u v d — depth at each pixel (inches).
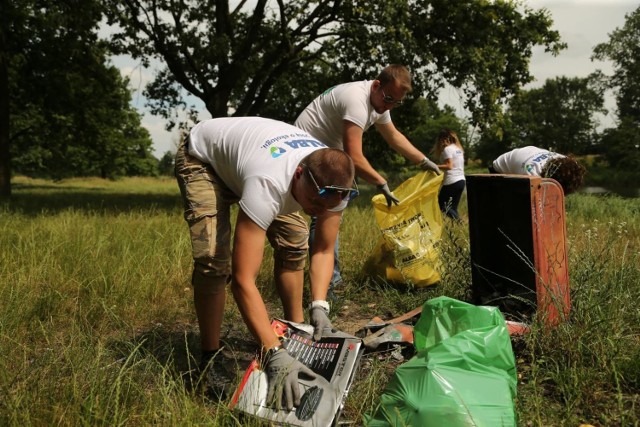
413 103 714.8
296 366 100.2
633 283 155.3
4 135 741.3
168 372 118.6
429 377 92.7
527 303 137.5
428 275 188.4
